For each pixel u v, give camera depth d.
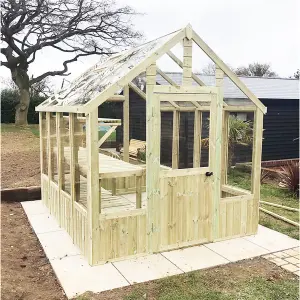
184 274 4.36
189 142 5.56
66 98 5.68
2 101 22.42
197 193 5.18
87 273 4.35
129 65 4.81
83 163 4.90
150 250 4.93
